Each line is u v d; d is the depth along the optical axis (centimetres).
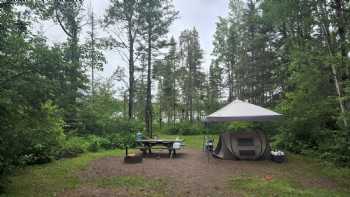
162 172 791
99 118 1641
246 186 628
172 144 1134
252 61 2272
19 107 562
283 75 1755
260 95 2188
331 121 1113
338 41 978
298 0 1034
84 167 855
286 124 1264
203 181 679
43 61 577
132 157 963
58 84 630
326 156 959
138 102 2695
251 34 2330
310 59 1012
